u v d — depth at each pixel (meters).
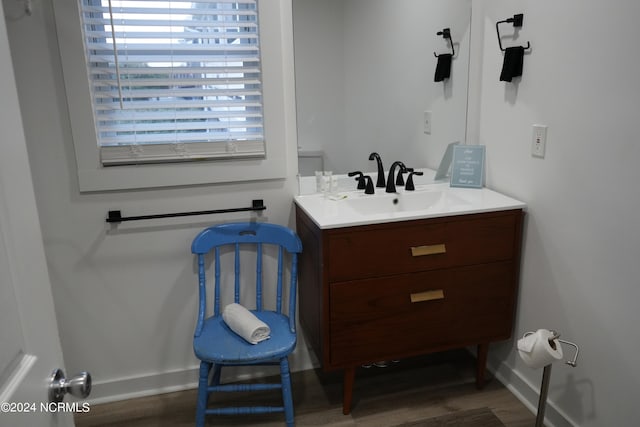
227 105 2.00
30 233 0.79
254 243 2.16
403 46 2.13
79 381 0.85
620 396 1.63
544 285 1.93
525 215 2.00
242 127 2.04
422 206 2.20
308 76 2.08
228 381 2.32
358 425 2.01
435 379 2.30
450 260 1.94
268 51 1.98
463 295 2.00
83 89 1.84
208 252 2.12
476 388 2.22
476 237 1.94
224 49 1.94
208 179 2.05
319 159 2.18
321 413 2.09
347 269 1.83
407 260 1.88
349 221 1.79
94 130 1.89
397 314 1.93
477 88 2.24
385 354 1.97
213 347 1.84
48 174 1.92
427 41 2.16
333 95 2.12
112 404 2.17
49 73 1.83
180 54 1.92
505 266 2.02
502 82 2.06
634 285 1.53
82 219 1.99
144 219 2.02
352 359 1.94
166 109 1.95
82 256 2.03
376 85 2.16
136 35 1.85
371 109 2.18
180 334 2.21
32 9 1.76
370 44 2.11
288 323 2.02
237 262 2.12
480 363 2.17
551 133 1.81
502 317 2.08
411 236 1.86
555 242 1.85
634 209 1.50
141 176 1.98
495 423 2.00
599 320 1.68
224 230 2.07
